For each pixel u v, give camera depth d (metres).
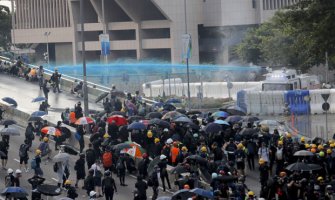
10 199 59.03
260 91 127.31
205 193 57.38
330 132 111.06
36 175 68.19
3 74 147.50
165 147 76.75
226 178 62.72
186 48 114.38
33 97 124.31
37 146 91.06
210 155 76.94
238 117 86.12
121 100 120.00
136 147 74.25
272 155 77.56
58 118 104.31
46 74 139.38
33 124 97.62
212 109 136.12
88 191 69.81
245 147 79.19
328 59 103.06
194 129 83.25
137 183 65.25
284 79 140.12
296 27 99.44
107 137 79.56
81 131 87.25
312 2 98.62
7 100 106.75
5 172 80.12
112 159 77.88
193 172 68.50
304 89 141.12
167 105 100.44
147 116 90.88
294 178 64.94
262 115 126.31
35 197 61.28
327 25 94.69
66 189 65.25
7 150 84.50
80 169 74.62
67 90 132.38
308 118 117.38
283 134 88.50
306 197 63.56
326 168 71.81
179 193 57.16
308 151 71.06
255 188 74.38
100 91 126.44
